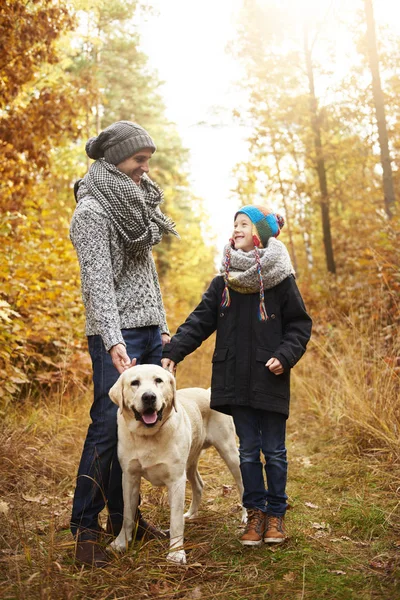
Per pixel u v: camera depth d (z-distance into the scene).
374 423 4.75
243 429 3.25
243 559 2.91
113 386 2.94
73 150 11.59
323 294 10.77
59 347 6.35
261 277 3.22
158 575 2.68
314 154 13.46
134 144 3.18
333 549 2.99
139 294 3.17
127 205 3.07
